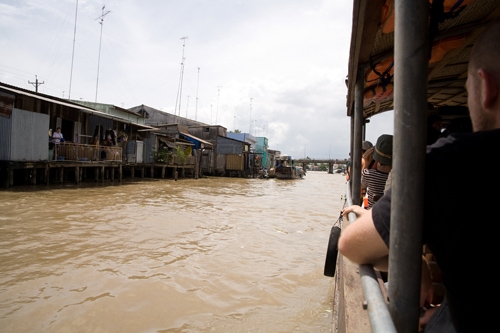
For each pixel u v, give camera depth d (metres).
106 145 20.17
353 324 1.68
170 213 11.40
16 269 5.72
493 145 0.81
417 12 0.81
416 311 0.85
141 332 4.13
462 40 2.80
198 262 6.52
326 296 5.30
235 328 4.31
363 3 1.90
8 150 13.88
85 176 20.19
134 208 11.91
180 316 4.53
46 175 15.78
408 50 0.82
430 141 2.70
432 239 0.87
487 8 2.45
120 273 5.76
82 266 5.98
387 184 2.15
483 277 0.78
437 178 0.82
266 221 11.27
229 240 8.31
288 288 5.57
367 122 6.48
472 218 0.78
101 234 8.11
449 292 0.85
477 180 0.79
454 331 1.01
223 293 5.26
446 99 5.06
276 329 4.30
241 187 25.45
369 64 3.16
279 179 41.19
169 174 31.03
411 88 0.82
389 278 0.89
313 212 14.08
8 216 9.44
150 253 6.89
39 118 15.20
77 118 18.66
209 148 36.44
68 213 10.27
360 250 1.09
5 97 13.61
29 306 4.55
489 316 0.78
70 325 4.18
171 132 29.19
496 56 0.86
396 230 0.86
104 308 4.60
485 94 0.88
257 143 62.22
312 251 7.81
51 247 6.93
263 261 6.83
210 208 13.26
